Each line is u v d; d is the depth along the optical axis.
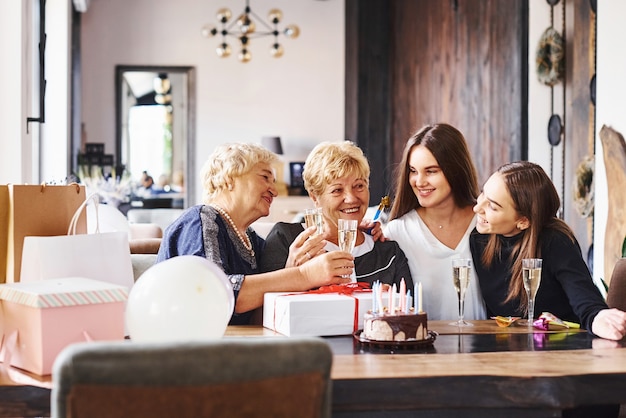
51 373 1.80
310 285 2.31
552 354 1.97
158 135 11.41
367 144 10.18
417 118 9.22
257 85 11.61
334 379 1.70
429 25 8.77
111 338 1.87
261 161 2.51
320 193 2.61
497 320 2.38
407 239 2.77
